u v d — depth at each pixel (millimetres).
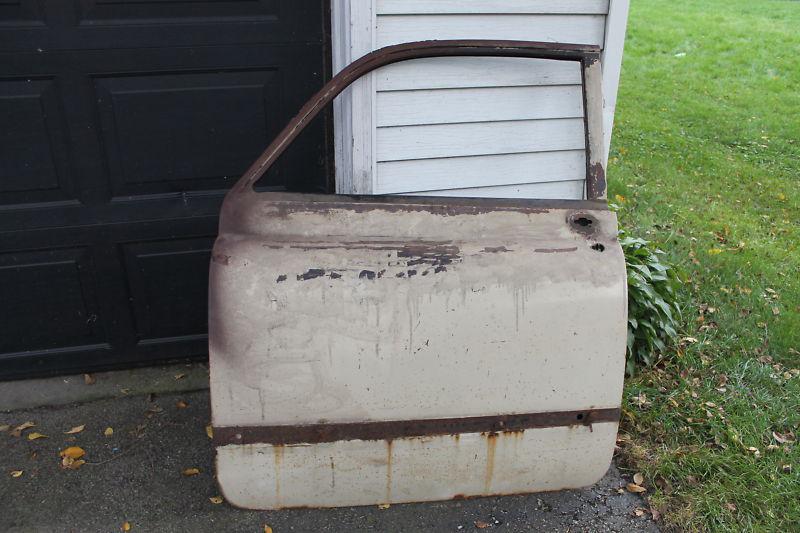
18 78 2900
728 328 4066
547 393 2254
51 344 3359
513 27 3094
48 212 3123
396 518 2719
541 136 3289
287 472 2234
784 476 2959
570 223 2332
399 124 3094
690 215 5766
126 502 2748
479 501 2820
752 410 3377
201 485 2840
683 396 3436
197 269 3389
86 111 3018
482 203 2330
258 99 3168
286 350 2121
